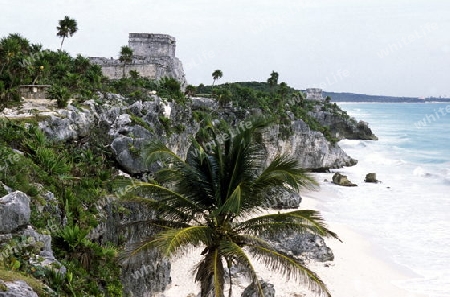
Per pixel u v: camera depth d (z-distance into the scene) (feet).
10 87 101.30
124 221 76.95
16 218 44.62
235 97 264.52
